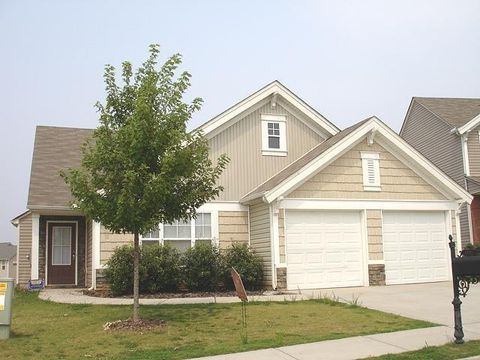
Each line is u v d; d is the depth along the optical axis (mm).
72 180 11023
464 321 11062
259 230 17906
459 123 26812
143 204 10688
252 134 19484
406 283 18344
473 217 25641
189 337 10117
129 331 10570
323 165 17438
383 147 18594
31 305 14422
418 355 8312
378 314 12102
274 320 11562
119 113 11477
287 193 17109
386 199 18359
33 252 19094
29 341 9914
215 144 18875
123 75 11516
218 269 16922
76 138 22688
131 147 10781
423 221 18984
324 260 17500
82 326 11156
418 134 30297
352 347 9016
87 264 19891
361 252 18016
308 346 9164
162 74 11484
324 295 14961
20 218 23688
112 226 11219
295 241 17266
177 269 16547
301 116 20297
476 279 9859
